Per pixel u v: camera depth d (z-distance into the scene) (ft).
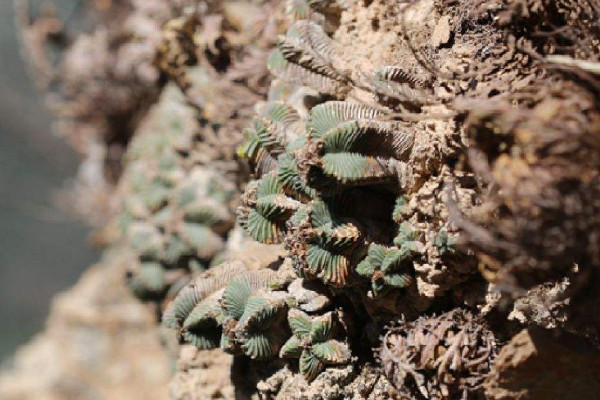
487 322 1.84
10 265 6.05
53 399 3.88
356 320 1.95
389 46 1.98
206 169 2.48
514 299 1.77
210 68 2.35
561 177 1.62
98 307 3.94
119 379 3.74
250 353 1.96
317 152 1.80
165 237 2.52
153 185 2.58
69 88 3.59
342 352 1.91
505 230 1.65
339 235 1.84
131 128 3.49
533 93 1.72
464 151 1.77
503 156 1.66
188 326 2.04
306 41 2.00
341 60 2.02
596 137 1.62
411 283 1.87
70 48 3.68
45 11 3.67
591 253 1.64
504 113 1.65
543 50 1.79
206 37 2.34
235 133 2.33
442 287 1.84
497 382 1.79
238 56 2.34
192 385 2.21
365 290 1.90
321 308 1.92
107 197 3.71
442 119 1.79
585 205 1.62
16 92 5.45
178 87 2.52
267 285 1.98
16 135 5.41
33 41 3.63
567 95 1.67
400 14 1.97
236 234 2.41
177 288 2.53
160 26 2.57
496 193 1.70
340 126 1.81
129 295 3.87
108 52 3.42
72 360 3.90
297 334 1.92
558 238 1.63
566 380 1.77
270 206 1.92
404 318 1.88
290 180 1.91
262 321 1.94
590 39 1.75
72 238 6.05
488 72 1.80
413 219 1.85
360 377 1.92
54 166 5.45
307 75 2.01
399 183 1.85
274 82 2.15
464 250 1.79
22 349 4.85
